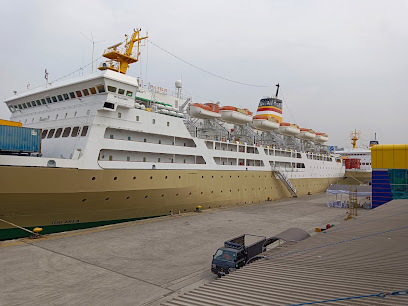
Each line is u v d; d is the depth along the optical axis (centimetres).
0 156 1442
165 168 2270
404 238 1019
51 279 1099
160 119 2317
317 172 4922
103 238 1669
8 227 1534
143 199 2097
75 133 1988
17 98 2455
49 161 1606
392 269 717
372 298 543
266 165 3603
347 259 832
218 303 595
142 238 1709
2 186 1438
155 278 1136
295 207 3167
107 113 1950
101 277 1132
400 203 2022
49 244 1524
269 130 3947
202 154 2661
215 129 3012
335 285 636
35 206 1583
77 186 1706
